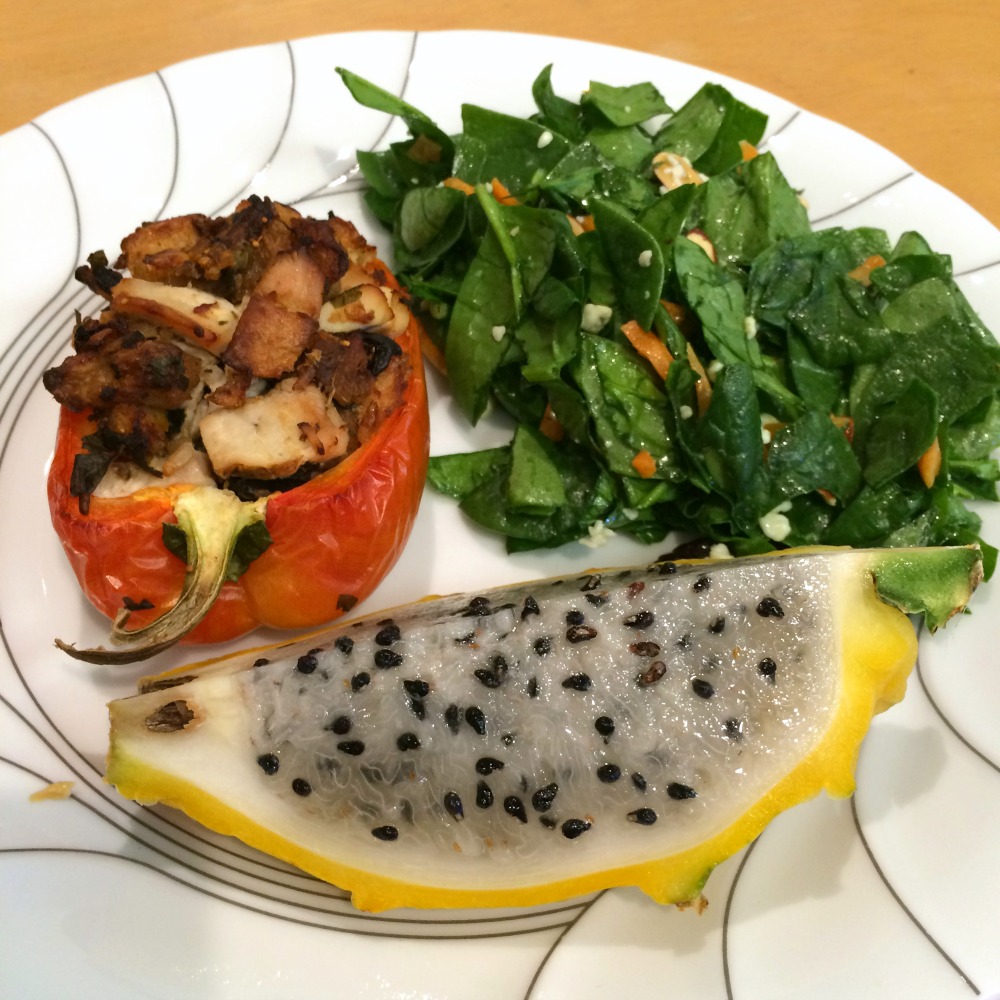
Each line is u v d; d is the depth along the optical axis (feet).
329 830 0.44
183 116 0.64
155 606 0.50
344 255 0.52
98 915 0.44
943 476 0.56
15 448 0.56
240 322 0.48
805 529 0.58
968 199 0.72
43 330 0.58
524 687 0.46
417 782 0.45
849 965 0.44
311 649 0.47
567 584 0.51
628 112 0.66
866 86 0.78
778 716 0.45
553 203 0.62
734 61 0.79
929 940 0.45
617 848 0.44
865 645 0.46
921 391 0.55
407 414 0.53
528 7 0.80
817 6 0.83
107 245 0.61
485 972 0.44
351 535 0.50
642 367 0.58
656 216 0.60
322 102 0.66
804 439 0.56
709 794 0.45
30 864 0.44
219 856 0.46
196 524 0.46
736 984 0.44
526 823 0.44
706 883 0.46
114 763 0.43
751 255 0.64
